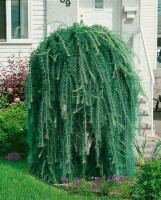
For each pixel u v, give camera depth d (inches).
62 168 287.6
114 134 283.7
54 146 288.8
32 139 300.2
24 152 371.9
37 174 299.7
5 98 467.2
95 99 278.4
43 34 563.2
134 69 292.0
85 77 276.2
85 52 281.6
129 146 292.2
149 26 801.6
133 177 287.0
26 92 296.8
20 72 498.0
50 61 285.3
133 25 585.0
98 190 263.6
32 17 559.5
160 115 695.1
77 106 278.2
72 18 565.0
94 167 293.3
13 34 560.1
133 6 580.1
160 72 783.1
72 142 285.9
